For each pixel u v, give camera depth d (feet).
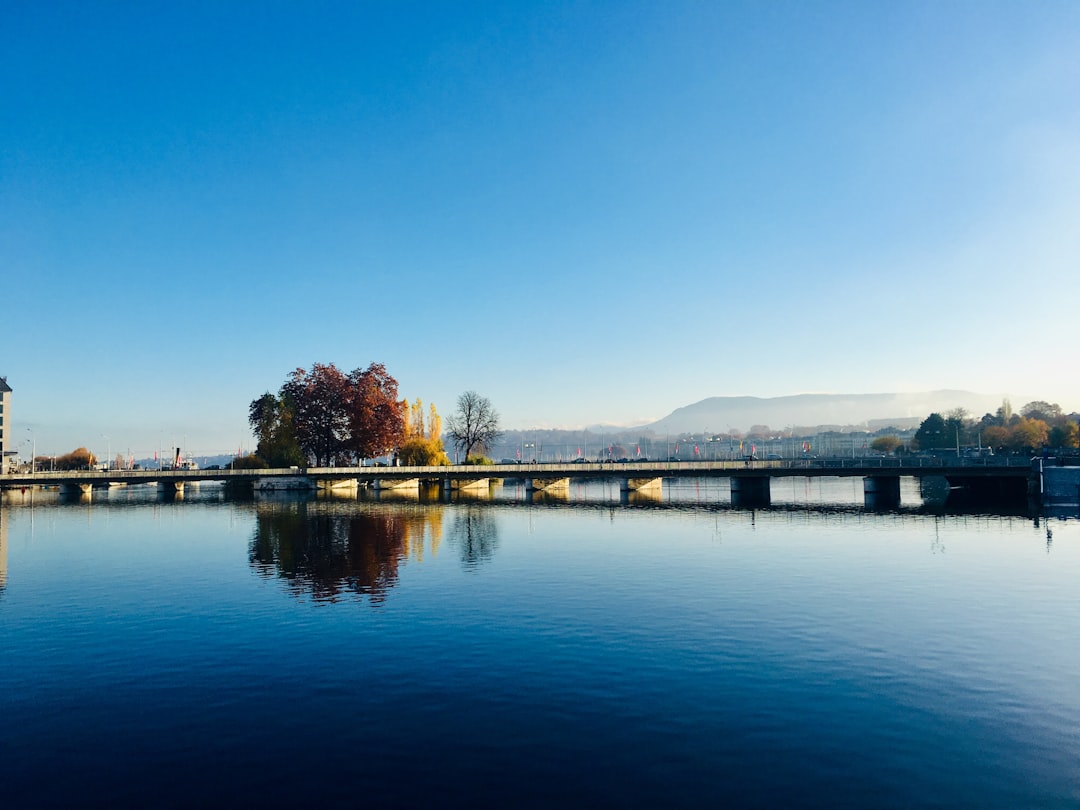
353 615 110.22
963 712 70.18
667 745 63.10
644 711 70.64
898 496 354.74
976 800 53.98
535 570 147.95
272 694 76.54
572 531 219.61
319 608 115.14
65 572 150.51
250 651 91.91
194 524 248.32
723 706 71.82
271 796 55.16
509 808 52.85
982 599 118.32
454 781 57.06
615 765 59.52
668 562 157.69
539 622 104.73
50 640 98.02
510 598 121.19
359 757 61.46
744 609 111.96
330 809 53.16
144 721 69.72
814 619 105.50
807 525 231.71
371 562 159.74
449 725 67.77
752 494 383.65
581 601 118.42
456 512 293.23
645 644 93.04
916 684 77.92
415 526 235.61
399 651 91.15
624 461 433.07
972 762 59.88
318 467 452.76
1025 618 105.70
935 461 383.86
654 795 54.65
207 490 511.40
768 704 72.28
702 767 59.00
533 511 297.53
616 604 115.96
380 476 417.69
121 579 141.90
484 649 91.50
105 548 188.44
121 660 88.79
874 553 168.35
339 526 237.04
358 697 75.31
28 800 54.95
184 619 108.78
